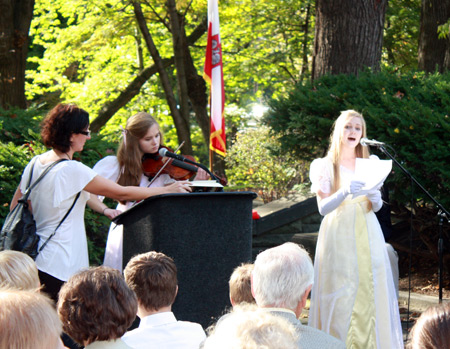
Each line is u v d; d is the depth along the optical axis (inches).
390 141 251.1
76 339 94.0
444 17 454.0
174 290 111.8
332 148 171.3
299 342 94.0
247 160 463.5
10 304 58.4
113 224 161.8
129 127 162.4
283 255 105.0
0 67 381.4
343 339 163.5
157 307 109.9
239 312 59.1
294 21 631.2
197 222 130.0
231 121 708.7
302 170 423.8
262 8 606.5
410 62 590.6
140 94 675.4
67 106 142.4
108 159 163.9
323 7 340.8
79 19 597.6
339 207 168.1
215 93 298.0
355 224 166.7
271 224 299.4
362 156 174.9
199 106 574.6
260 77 660.7
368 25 334.0
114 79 642.2
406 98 261.7
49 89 652.1
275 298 102.7
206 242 130.9
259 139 464.4
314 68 348.2
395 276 210.8
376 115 253.6
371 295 163.8
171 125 730.8
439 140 239.8
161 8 533.6
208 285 131.3
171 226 128.0
